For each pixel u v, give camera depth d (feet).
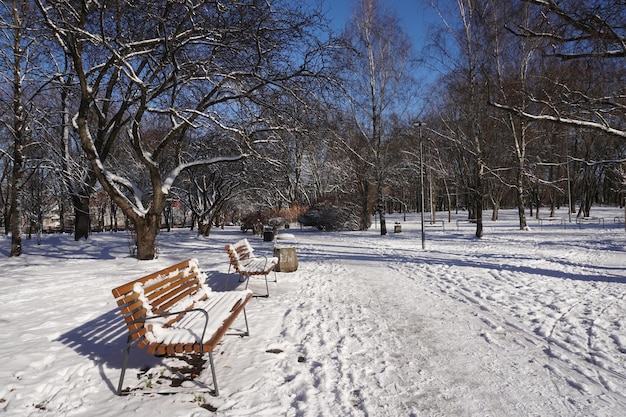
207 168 79.05
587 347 15.30
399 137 94.43
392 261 41.42
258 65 34.86
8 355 13.99
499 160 91.66
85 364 13.35
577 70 32.24
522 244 59.93
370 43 85.66
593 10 26.58
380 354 14.65
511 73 61.26
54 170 52.24
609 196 218.18
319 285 27.81
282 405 10.89
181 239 78.89
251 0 32.89
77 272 33.32
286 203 126.82
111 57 33.78
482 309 21.13
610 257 42.80
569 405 10.93
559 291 24.98
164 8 33.71
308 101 37.42
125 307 11.44
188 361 13.87
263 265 26.63
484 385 12.17
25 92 50.21
